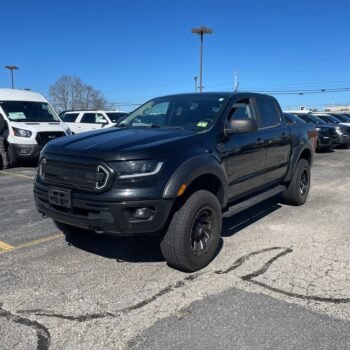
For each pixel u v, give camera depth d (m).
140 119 5.41
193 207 3.98
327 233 5.50
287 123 6.67
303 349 2.87
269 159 5.82
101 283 3.93
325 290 3.77
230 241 5.16
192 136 4.34
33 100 13.45
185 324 3.20
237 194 5.14
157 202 3.74
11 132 12.13
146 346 2.91
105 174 3.71
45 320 3.27
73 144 4.16
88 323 3.23
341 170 11.80
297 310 3.40
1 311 3.41
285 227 5.77
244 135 5.16
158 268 4.30
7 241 5.18
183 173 3.89
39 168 4.39
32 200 7.64
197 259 4.14
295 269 4.25
